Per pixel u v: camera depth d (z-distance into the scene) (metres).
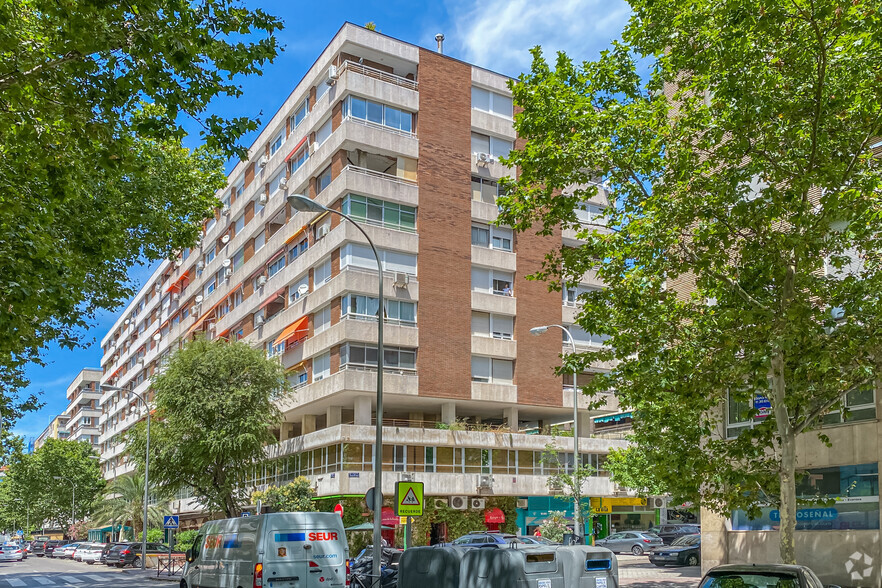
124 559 49.62
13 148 13.33
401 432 41.72
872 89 12.77
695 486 15.09
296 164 49.38
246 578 17.33
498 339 45.84
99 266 21.09
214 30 11.80
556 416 51.12
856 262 18.08
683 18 13.88
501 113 48.72
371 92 43.84
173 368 41.00
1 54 11.39
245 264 55.88
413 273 43.88
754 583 9.47
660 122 14.98
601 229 49.00
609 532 50.75
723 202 13.77
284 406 46.91
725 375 14.63
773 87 13.13
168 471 41.69
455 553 9.98
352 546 39.41
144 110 22.94
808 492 19.98
